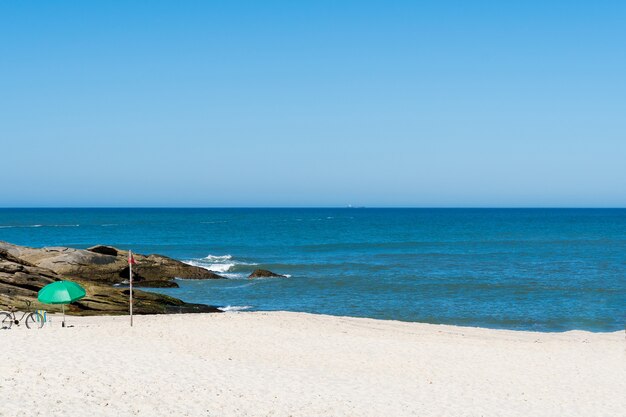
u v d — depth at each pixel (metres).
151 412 15.99
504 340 30.17
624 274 64.25
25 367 18.53
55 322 30.56
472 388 20.88
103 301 38.22
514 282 57.53
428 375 22.41
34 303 35.31
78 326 28.45
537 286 54.97
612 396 20.59
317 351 25.19
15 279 37.16
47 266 51.91
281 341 26.50
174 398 17.22
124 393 17.20
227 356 23.38
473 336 31.20
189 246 101.25
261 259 80.06
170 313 39.28
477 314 42.75
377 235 134.25
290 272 65.56
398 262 76.69
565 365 24.77
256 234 134.62
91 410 15.64
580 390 21.22
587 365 24.88
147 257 59.41
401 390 20.05
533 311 43.81
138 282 53.69
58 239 113.88
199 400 17.27
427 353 25.73
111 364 19.92
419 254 88.25
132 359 20.91
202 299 48.84
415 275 62.72
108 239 115.44
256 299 48.88
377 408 17.88
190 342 25.28
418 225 183.38
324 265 71.69
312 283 56.81
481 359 25.19
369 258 82.25
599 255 86.25
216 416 16.17
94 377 18.27
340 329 30.30
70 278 40.47
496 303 46.84
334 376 21.33
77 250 54.81
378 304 46.44
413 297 49.41
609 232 148.00
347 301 47.78
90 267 53.47
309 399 18.20
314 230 152.38
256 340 26.44
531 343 29.36
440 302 47.22
